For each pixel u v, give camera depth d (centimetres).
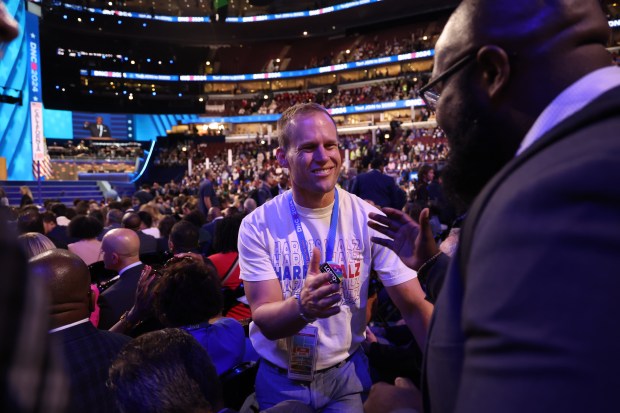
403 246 116
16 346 25
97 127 3172
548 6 55
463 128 62
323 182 147
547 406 35
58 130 3338
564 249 37
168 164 3020
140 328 242
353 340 158
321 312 124
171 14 3459
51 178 2498
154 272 226
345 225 156
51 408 26
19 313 25
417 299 152
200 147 3528
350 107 3456
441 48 65
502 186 48
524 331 37
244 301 302
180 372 112
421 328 151
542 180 41
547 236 39
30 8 2225
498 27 56
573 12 55
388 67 3578
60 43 3272
